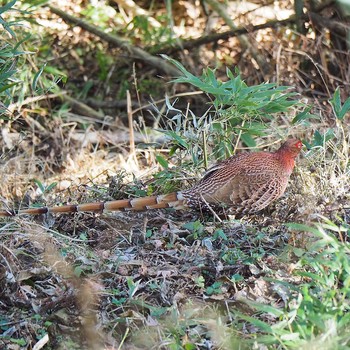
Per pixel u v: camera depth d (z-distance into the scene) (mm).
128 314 8336
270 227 9992
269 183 10062
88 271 9070
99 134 14727
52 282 8922
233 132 11719
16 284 8656
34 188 12711
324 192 10562
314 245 8156
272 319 8250
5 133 14023
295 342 7230
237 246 9594
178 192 10109
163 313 8352
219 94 11234
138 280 8945
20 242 9523
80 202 11117
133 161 13156
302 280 8695
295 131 12711
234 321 8180
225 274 9000
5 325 8281
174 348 7723
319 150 11203
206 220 10281
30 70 14859
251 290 8586
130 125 13469
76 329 8250
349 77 14648
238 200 10023
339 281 8516
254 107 11070
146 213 10484
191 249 9523
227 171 10141
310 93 15023
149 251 9633
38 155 14422
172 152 11672
